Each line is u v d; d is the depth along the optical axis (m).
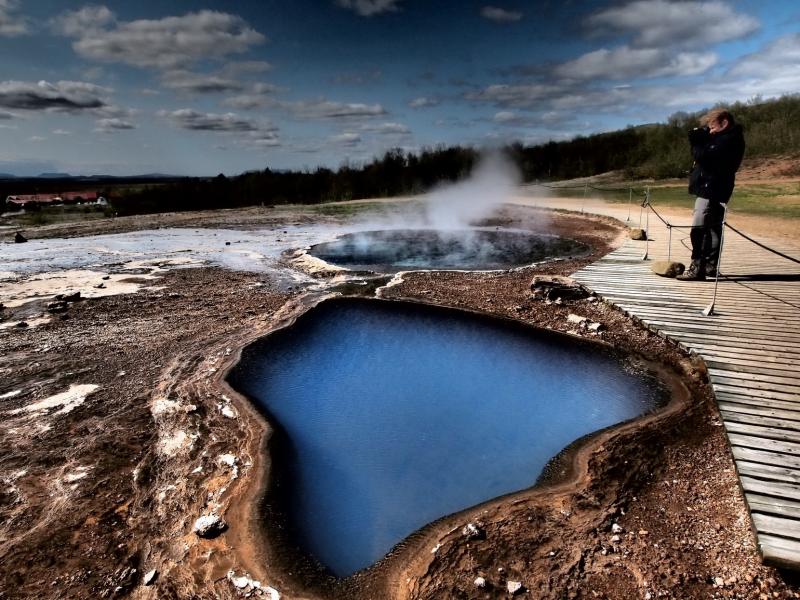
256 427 4.08
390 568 2.62
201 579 2.58
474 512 2.99
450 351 5.84
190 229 15.74
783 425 3.32
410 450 3.93
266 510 3.09
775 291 6.36
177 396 4.61
